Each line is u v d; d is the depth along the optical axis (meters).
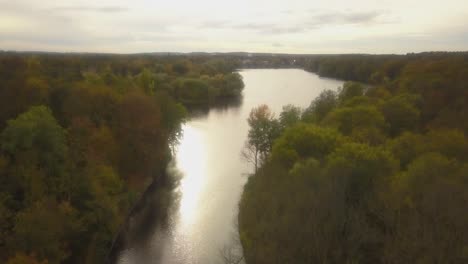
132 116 55.41
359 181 34.59
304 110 84.38
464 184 31.09
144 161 54.56
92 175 41.88
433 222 26.11
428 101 72.06
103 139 48.66
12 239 30.39
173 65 179.50
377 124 58.69
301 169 38.16
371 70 162.25
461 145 44.12
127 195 48.78
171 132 67.62
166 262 39.31
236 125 95.06
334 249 27.55
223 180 59.97
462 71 80.50
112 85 67.31
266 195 42.56
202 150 74.56
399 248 25.30
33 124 37.31
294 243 29.06
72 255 35.09
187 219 47.91
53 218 32.28
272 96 136.75
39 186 34.75
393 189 32.72
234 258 39.03
